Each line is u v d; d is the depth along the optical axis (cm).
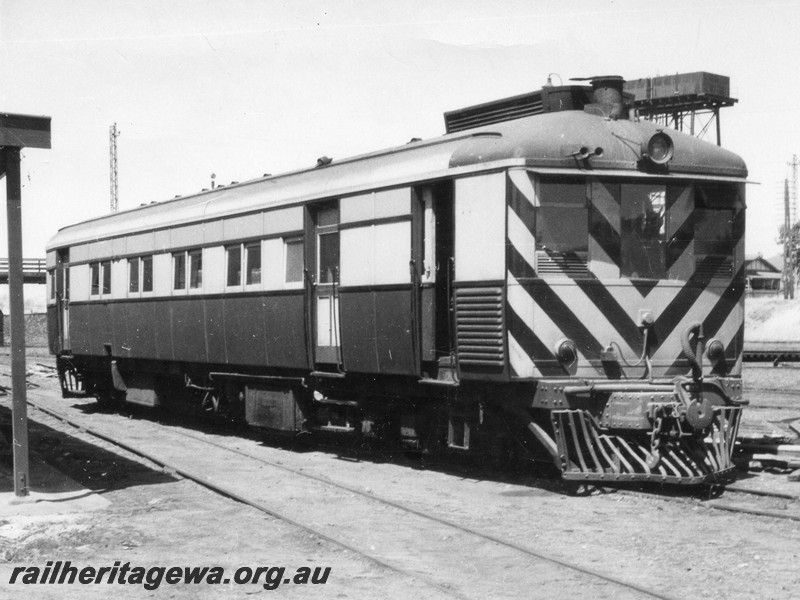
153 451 1341
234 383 1495
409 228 1073
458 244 1001
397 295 1092
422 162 1064
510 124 1026
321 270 1255
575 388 936
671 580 647
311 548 761
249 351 1392
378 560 704
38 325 6331
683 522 828
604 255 977
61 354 2100
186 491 1027
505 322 944
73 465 1220
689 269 1016
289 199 1294
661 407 915
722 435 957
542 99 1052
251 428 1588
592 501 929
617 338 980
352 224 1170
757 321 5481
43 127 937
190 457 1280
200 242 1522
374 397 1192
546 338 952
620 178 982
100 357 1941
